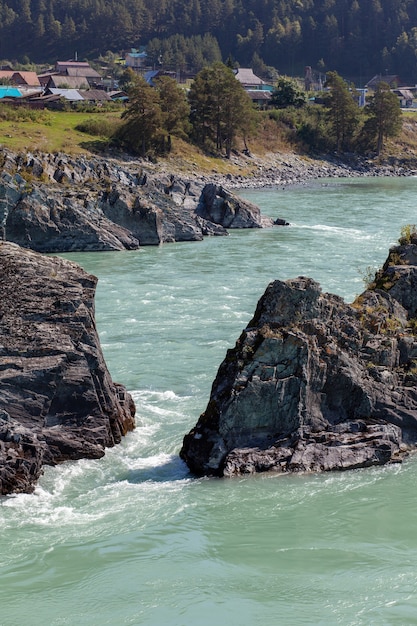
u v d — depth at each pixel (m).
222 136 160.00
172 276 65.12
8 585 23.06
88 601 22.45
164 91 151.00
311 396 30.55
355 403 31.08
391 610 21.98
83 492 28.33
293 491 28.27
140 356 43.28
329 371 30.80
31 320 31.80
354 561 24.30
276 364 30.33
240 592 22.84
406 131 197.00
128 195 81.44
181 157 146.75
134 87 142.50
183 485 28.77
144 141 142.62
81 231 76.75
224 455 29.64
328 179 158.00
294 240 83.12
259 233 88.50
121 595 22.67
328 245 79.56
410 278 35.81
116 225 79.12
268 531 25.86
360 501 27.62
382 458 30.05
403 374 32.31
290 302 31.66
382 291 35.12
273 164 162.88
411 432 31.31
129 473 29.72
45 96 172.00
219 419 29.86
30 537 25.39
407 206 111.06
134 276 65.19
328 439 30.11
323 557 24.48
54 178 89.44
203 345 45.41
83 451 30.56
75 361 31.31
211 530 25.81
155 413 35.19
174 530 25.84
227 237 86.06
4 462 28.05
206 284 61.91
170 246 80.56
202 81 157.25
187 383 39.12
